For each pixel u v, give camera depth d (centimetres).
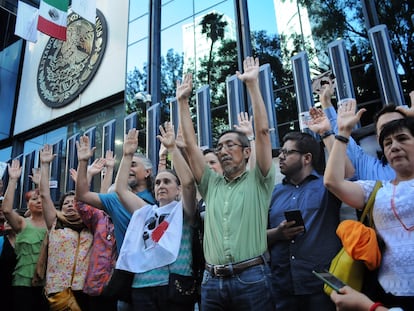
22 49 1605
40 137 1454
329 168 205
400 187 192
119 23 1320
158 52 1152
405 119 202
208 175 273
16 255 407
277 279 260
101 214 365
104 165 418
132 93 1148
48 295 354
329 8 849
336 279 146
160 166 369
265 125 251
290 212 247
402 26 767
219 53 1009
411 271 175
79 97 1347
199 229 292
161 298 261
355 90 771
